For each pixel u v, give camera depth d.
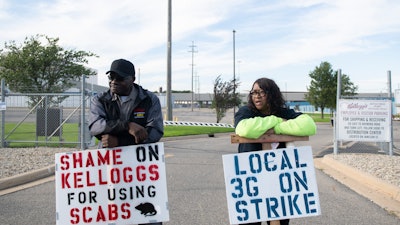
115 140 3.51
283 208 3.45
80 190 3.59
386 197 6.81
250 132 3.37
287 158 3.48
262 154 3.48
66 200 3.59
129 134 3.60
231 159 3.48
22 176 7.98
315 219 5.48
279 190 3.46
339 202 6.46
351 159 10.88
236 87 31.89
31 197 6.69
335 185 7.89
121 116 3.50
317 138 20.55
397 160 10.65
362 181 8.14
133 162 3.59
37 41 20.94
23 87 20.53
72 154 3.61
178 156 12.34
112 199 3.58
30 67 20.44
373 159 10.88
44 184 7.83
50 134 13.75
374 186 7.58
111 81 3.42
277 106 3.64
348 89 46.53
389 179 7.81
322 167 10.31
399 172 8.59
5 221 5.29
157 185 3.58
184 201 6.43
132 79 3.46
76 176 3.60
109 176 3.59
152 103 3.57
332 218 5.53
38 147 13.30
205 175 8.86
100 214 3.58
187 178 8.48
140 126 3.35
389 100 11.96
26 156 10.80
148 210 3.56
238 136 3.45
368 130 12.02
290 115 3.70
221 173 9.13
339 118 12.11
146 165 3.58
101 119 3.44
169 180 8.25
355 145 16.42
